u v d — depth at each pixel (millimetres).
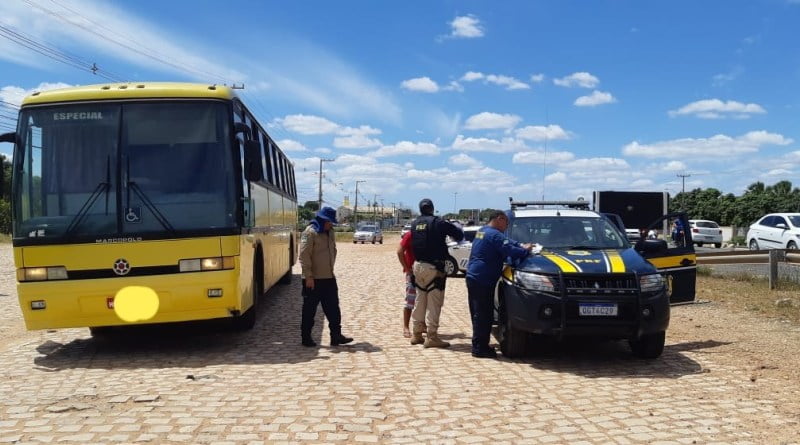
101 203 7875
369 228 58938
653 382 6805
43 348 8727
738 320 10531
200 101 8320
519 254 7934
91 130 8055
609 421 5449
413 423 5375
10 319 11352
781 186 85062
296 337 9430
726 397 6211
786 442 4938
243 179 8508
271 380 6809
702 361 7809
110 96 8148
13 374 7172
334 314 8789
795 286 14156
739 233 51906
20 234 7754
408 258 9375
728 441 4957
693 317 10867
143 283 7793
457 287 16281
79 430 5141
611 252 8180
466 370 7344
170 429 5172
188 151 8172
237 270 8125
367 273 21047
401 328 10258
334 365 7562
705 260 15203
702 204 78625
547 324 7344
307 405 5859
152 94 8234
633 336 7332
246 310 9023
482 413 5668
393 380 6840
